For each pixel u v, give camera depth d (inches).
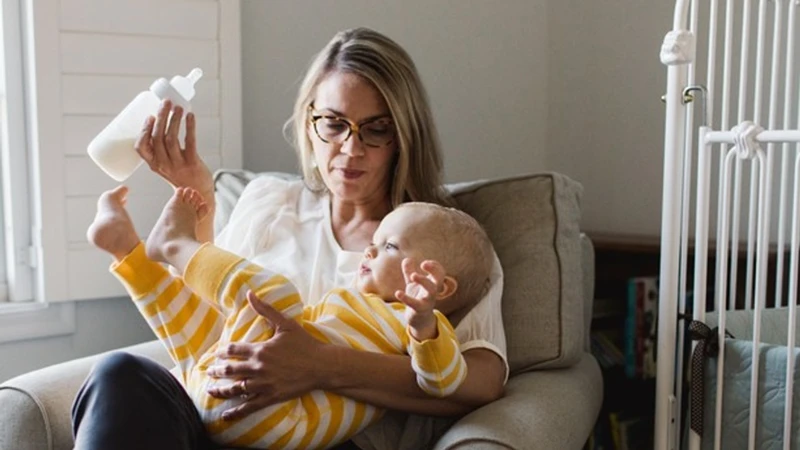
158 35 81.1
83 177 79.2
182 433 50.5
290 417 53.8
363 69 63.4
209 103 84.3
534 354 64.6
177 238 55.9
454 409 57.2
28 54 76.9
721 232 63.9
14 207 78.8
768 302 83.7
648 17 97.0
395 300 59.1
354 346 56.7
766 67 89.2
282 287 54.4
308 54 92.7
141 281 56.2
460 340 59.5
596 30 102.3
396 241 58.7
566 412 58.7
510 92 105.9
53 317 80.4
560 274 66.2
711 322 67.2
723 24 91.4
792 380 59.0
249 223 68.4
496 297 62.3
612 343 90.4
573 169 105.8
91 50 78.3
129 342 85.4
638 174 99.0
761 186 64.0
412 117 65.4
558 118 107.2
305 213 68.9
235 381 53.6
